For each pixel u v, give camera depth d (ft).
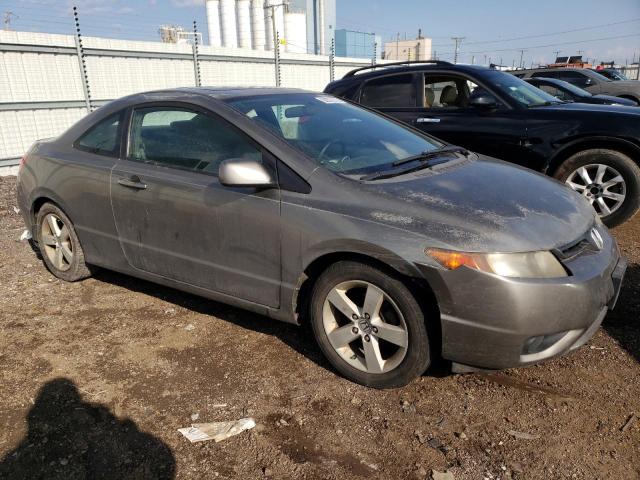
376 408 8.85
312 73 57.21
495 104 18.69
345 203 9.04
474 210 8.60
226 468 7.61
